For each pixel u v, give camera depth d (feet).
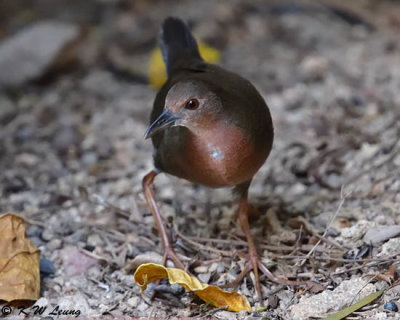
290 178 36.24
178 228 32.30
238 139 26.78
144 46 54.80
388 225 30.04
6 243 27.99
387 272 26.84
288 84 47.19
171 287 27.66
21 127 44.80
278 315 26.00
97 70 52.21
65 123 44.86
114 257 30.58
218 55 51.06
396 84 45.19
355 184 34.27
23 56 50.80
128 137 42.78
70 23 58.59
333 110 42.45
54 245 31.53
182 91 26.30
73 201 35.53
